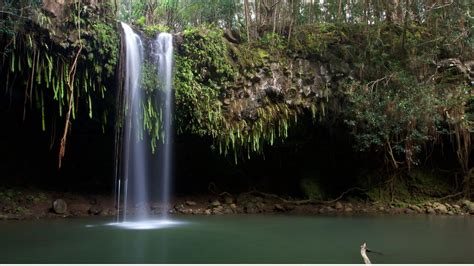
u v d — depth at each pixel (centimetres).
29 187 1241
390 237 855
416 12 1392
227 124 1184
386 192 1481
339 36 1322
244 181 1492
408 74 1305
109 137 1326
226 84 1183
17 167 1262
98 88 1045
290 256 662
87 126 1266
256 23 1309
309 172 1520
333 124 1355
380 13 1384
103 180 1359
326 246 755
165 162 1374
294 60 1267
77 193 1297
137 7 1434
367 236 867
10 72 1014
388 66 1319
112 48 991
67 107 1147
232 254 677
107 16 999
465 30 1311
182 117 1159
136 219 1131
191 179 1470
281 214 1308
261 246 751
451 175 1502
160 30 1164
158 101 1114
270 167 1516
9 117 1225
